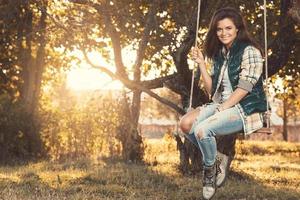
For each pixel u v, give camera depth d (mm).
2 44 18969
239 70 5977
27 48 19906
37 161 17719
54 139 19672
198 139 5855
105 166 14961
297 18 10484
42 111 20172
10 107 18641
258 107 5867
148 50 14484
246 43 6027
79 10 14453
